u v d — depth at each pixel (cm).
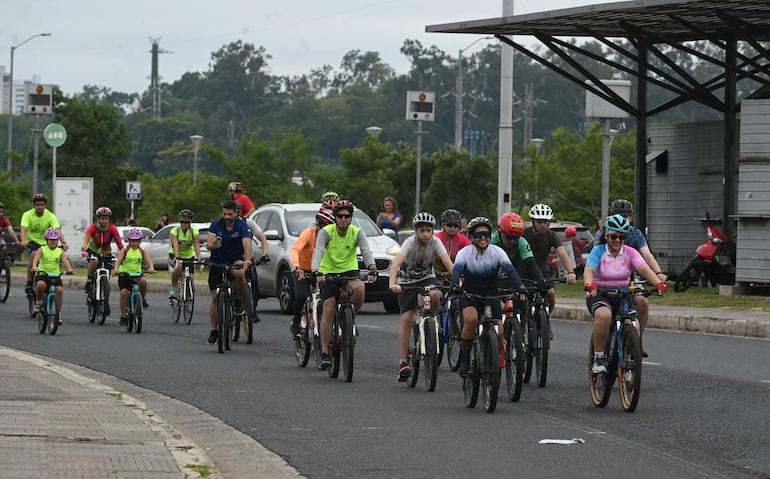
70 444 2059
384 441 2259
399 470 1997
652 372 3175
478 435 2314
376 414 2573
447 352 3331
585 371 3256
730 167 5778
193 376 3209
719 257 5572
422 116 7219
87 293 4769
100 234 4691
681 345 3841
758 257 5353
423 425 2431
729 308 4850
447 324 3244
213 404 2727
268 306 5634
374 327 4469
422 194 12019
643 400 2730
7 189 12125
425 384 2980
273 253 5250
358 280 3123
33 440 2077
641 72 6012
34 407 2473
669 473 1959
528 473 1962
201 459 1984
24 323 4741
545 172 11194
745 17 5278
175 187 13100
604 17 5325
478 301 2656
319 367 3253
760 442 2223
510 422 2464
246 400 2784
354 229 3127
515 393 2719
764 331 4166
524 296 2997
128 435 2203
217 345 3978
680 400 2723
